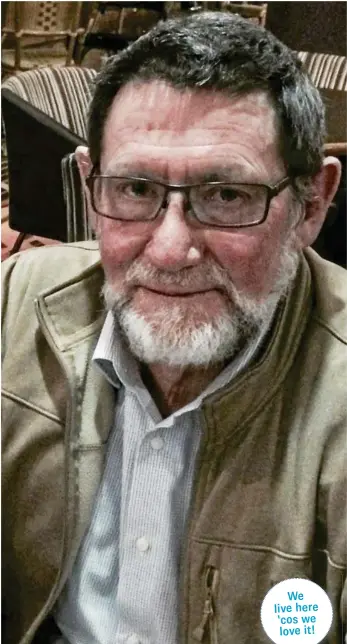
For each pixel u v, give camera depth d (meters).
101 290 0.74
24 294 0.81
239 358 0.65
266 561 0.67
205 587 0.69
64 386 0.75
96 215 0.66
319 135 0.63
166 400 0.72
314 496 0.65
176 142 0.57
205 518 0.68
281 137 0.59
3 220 1.22
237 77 0.56
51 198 1.14
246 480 0.67
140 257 0.61
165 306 0.61
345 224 0.93
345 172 0.89
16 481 0.76
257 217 0.59
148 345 0.62
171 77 0.56
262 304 0.63
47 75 1.10
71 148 1.07
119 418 0.74
